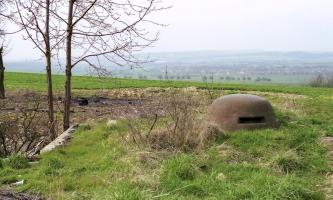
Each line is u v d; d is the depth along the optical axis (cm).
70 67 1328
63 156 970
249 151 934
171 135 955
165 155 878
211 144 972
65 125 1341
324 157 917
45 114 1733
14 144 1253
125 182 725
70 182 781
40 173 833
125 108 1562
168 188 715
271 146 972
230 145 978
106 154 921
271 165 842
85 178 793
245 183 723
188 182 734
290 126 1188
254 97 1165
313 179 787
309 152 942
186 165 779
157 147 926
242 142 997
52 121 1338
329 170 834
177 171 766
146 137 971
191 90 2405
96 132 1156
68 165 897
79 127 1302
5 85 2714
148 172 783
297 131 1093
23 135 1377
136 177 740
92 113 1727
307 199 671
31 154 1051
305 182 745
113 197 645
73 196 713
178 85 2812
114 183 738
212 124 1048
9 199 703
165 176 756
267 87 2867
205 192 703
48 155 969
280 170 818
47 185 769
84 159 930
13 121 1403
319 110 1603
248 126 1116
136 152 883
